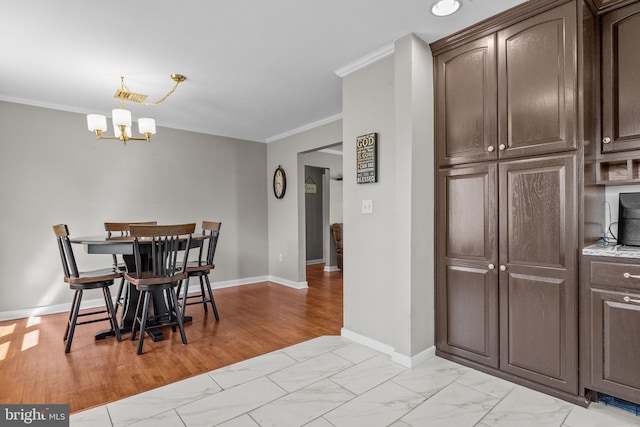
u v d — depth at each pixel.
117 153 4.21
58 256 3.81
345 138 2.94
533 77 2.01
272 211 5.55
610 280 1.77
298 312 3.82
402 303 2.40
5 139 3.52
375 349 2.70
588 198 1.93
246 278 5.38
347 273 2.95
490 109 2.21
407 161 2.35
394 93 2.49
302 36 2.38
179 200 4.70
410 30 2.31
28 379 2.25
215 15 2.10
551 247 1.96
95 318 3.62
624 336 1.75
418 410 1.87
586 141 1.88
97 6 1.98
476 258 2.29
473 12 2.10
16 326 3.33
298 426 1.74
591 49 1.96
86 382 2.21
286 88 3.35
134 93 3.12
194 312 3.81
